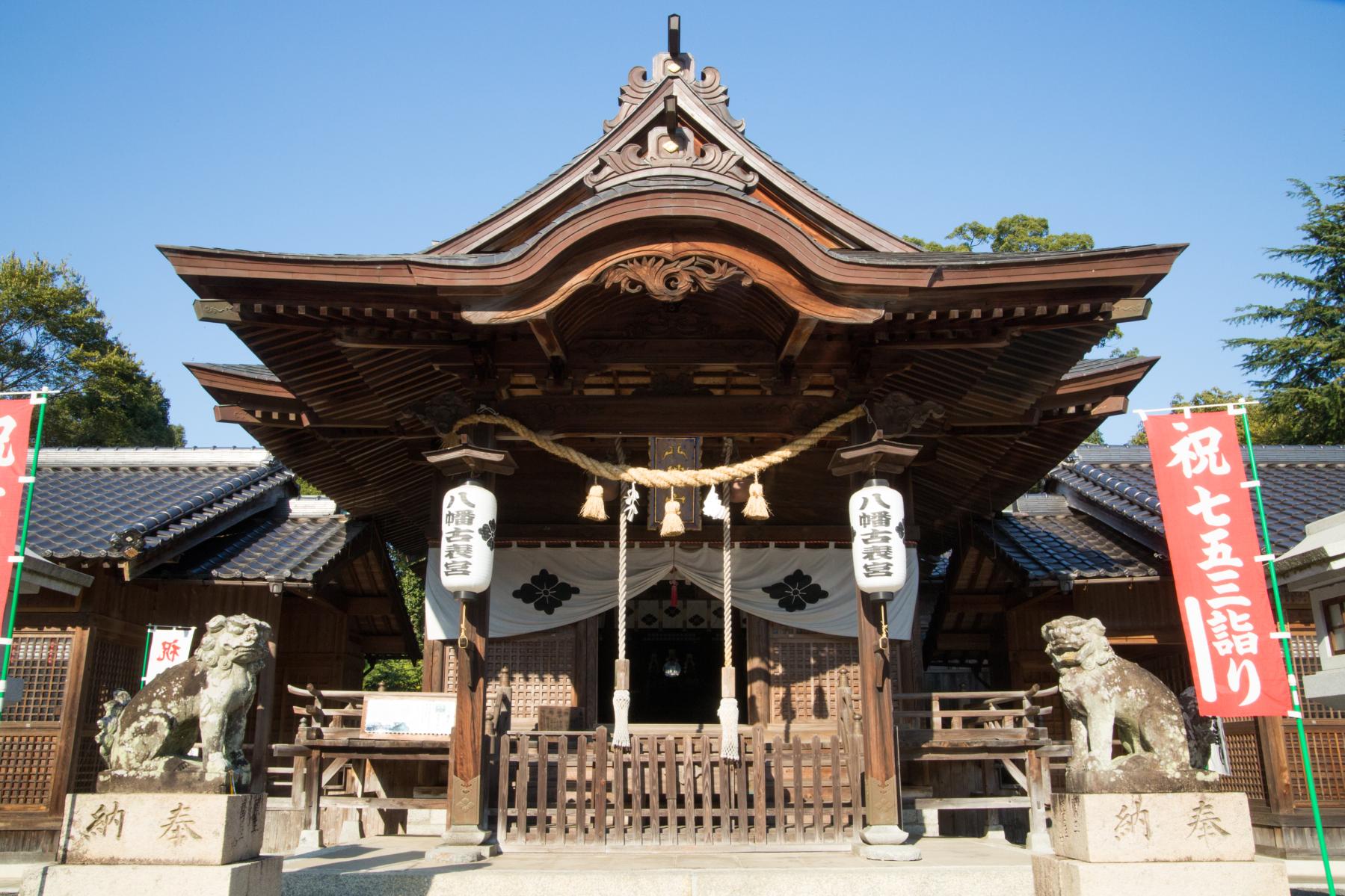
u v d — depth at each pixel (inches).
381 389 383.9
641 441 447.5
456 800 315.6
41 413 255.6
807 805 403.2
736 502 475.8
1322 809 414.6
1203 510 277.7
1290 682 262.7
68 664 434.3
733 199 301.9
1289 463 609.6
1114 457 627.5
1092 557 518.9
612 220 303.0
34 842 414.6
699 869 271.3
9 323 1061.1
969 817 425.1
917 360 366.3
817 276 307.7
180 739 227.1
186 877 205.6
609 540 466.6
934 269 305.6
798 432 364.8
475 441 350.6
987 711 363.6
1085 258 305.0
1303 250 1034.7
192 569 481.4
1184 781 218.8
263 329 344.8
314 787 370.0
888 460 333.1
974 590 612.7
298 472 501.7
